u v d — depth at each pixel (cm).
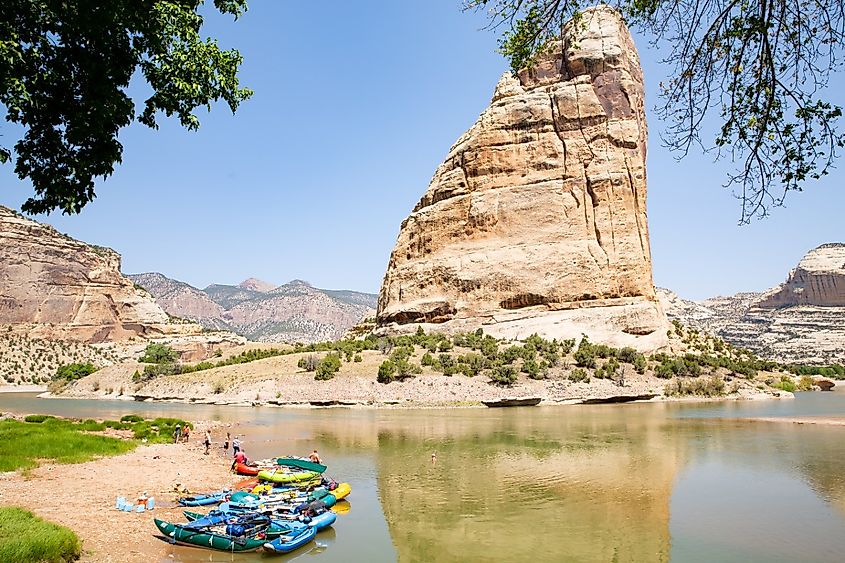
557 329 10956
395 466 3550
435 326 12119
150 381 10894
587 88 12600
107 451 3884
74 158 1366
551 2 1223
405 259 13650
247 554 1914
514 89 13438
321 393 8394
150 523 2194
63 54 1302
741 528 2219
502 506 2564
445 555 1928
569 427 5531
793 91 1008
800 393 10938
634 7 1123
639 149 12275
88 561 1752
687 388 9000
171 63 1381
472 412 7262
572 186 12219
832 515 2402
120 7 1262
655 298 11856
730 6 1027
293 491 2716
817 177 1013
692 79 1091
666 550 1978
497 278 11906
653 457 3809
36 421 5859
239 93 1502
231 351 19238
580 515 2411
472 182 13112
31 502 2419
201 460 3775
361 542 2069
